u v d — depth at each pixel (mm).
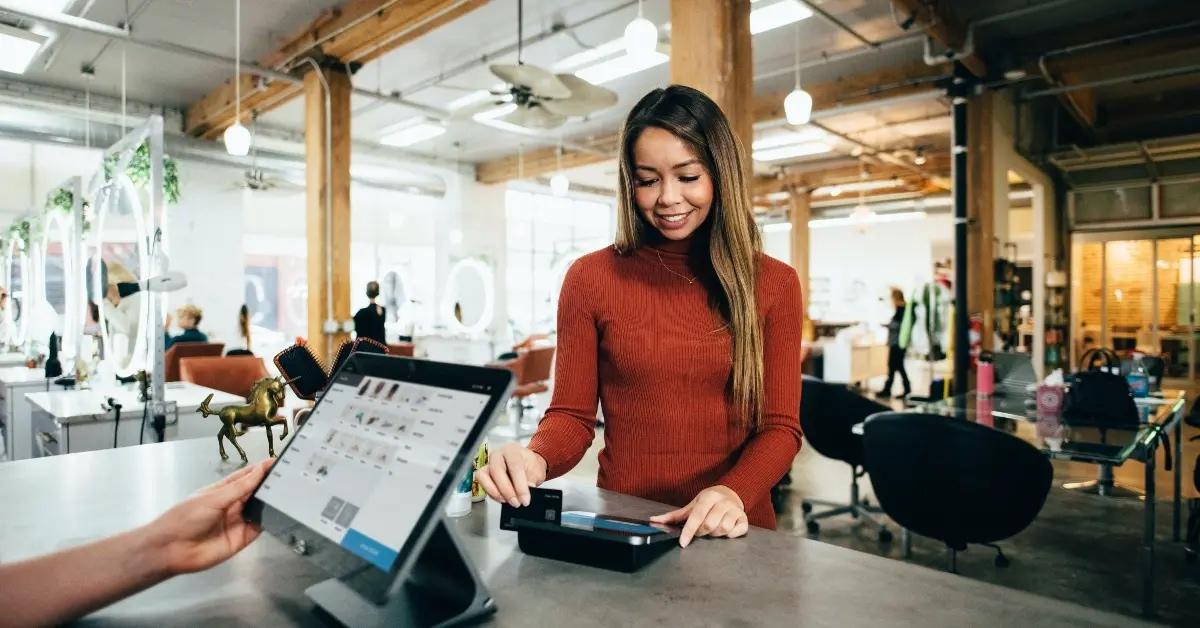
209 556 684
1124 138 8672
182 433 3148
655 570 776
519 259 13211
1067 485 4488
